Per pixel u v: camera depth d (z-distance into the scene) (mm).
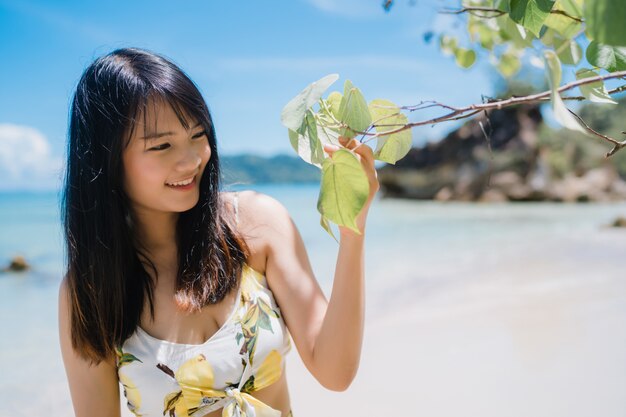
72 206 1481
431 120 831
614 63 940
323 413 3354
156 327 1499
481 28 1722
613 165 23906
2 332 5977
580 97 969
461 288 6730
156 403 1454
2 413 3705
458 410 3268
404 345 4555
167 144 1348
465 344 4438
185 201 1411
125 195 1499
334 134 987
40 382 4332
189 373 1425
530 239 11195
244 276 1529
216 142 1537
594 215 16703
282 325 1539
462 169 25328
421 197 26297
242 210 1637
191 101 1360
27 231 18938
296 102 883
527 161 23531
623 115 20188
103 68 1396
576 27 1033
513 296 5988
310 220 18719
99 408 1529
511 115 24594
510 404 3277
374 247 11656
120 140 1361
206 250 1496
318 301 1485
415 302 6148
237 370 1449
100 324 1464
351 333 1295
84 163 1438
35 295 8320
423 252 10492
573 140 23734
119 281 1476
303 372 4109
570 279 6641
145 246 1591
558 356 3961
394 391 3607
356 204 814
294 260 1559
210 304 1491
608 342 4152
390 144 1027
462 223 15812
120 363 1481
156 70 1356
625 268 7031
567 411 3098
